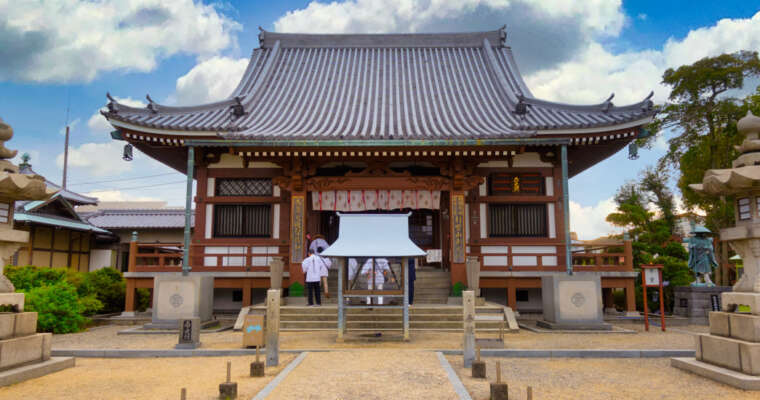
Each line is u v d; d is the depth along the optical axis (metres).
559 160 18.11
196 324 10.19
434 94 22.02
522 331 13.33
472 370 7.50
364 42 26.77
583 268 16.50
